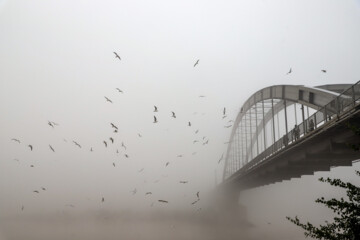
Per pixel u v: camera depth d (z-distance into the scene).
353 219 6.56
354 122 14.93
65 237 45.66
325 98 20.25
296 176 29.48
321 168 25.30
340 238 6.62
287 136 24.66
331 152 18.55
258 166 32.75
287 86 28.02
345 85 31.81
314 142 19.98
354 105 14.65
